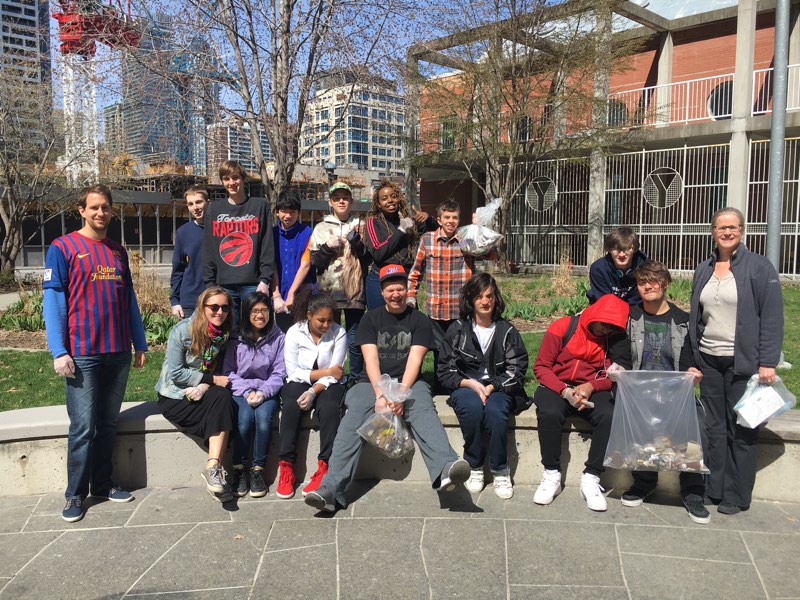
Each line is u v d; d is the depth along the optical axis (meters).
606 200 20.19
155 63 10.58
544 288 13.58
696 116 20.06
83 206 3.78
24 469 4.08
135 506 3.95
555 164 19.72
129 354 4.04
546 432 3.97
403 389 3.96
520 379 4.20
